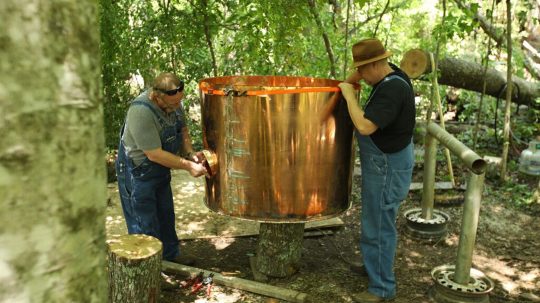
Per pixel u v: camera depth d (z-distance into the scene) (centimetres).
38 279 47
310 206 258
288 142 245
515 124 662
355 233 411
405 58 482
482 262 366
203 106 266
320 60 491
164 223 331
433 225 393
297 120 242
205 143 273
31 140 44
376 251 290
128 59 489
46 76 45
